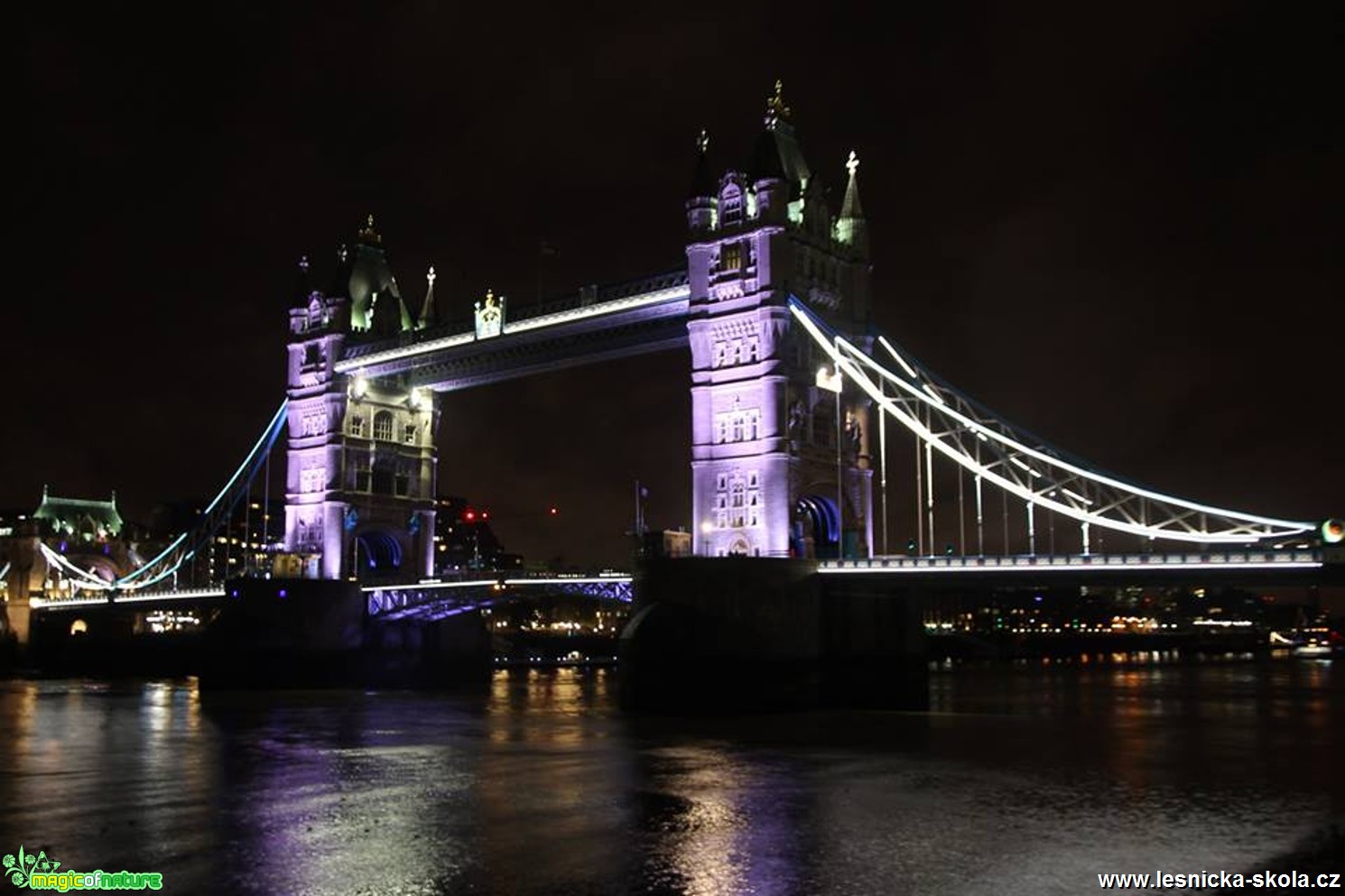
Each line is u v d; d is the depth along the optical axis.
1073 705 109.88
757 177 103.06
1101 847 45.41
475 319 126.75
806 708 94.19
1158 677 176.38
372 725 90.38
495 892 40.06
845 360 99.31
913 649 102.75
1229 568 77.25
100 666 183.88
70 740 81.00
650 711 91.25
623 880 41.34
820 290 105.31
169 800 56.41
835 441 105.62
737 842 46.59
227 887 41.00
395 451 145.38
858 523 106.38
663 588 93.00
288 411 146.88
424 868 43.06
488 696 123.25
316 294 145.88
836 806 53.41
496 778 62.06
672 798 55.62
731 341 103.19
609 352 119.00
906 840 46.72
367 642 139.00
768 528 98.88
